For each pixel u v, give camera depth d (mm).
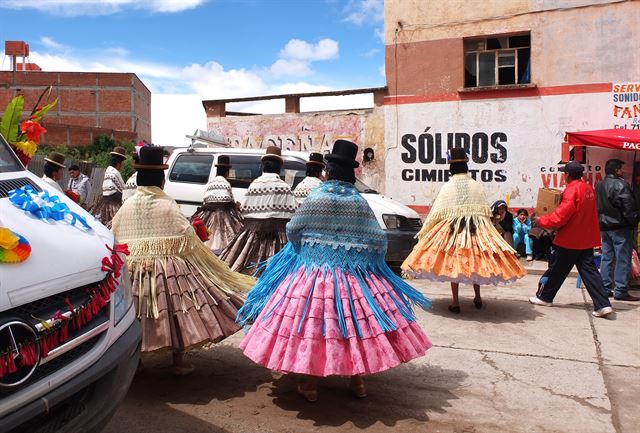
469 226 5953
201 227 4754
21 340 2119
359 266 3617
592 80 11203
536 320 6121
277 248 6477
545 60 11508
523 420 3652
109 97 42719
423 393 4066
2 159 3221
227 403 3816
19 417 2033
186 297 3777
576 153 11062
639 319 6203
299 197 7031
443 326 5840
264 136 13766
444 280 5980
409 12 12445
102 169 16859
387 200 9078
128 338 2684
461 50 12117
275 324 3492
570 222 6359
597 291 6273
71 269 2432
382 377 4367
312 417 3633
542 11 11477
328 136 13250
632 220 7145
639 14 10828
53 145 30156
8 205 2684
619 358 4867
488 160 12000
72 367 2289
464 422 3609
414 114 12516
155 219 3871
